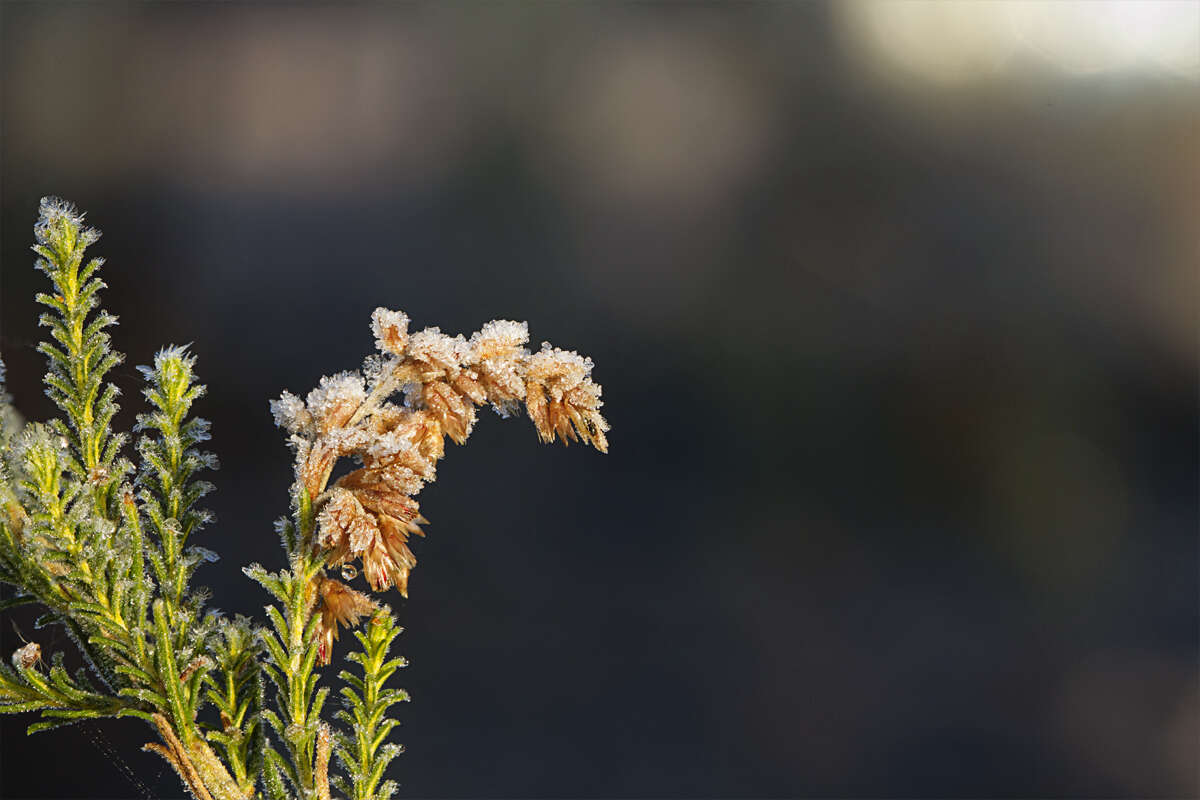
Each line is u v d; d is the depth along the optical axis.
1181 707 0.70
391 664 0.24
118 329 1.12
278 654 0.23
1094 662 0.76
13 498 0.24
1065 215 1.47
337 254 1.35
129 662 0.23
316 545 0.23
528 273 1.40
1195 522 0.99
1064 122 1.63
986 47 1.72
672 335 1.30
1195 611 0.85
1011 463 1.11
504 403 0.24
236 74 1.61
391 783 0.24
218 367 1.04
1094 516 1.01
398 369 0.24
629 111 1.66
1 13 1.49
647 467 1.09
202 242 1.31
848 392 1.20
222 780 0.23
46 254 0.24
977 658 0.77
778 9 1.77
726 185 1.56
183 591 0.24
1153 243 1.43
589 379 0.24
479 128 1.62
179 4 1.63
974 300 1.37
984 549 0.97
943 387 1.23
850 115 1.65
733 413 1.19
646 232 1.48
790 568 0.91
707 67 1.74
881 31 1.75
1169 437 1.17
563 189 1.55
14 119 1.36
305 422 0.23
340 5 1.73
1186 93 1.61
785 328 1.31
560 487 1.03
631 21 1.79
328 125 1.62
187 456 0.24
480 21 1.75
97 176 1.37
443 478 1.05
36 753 0.51
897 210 1.50
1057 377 1.26
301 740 0.23
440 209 1.50
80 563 0.23
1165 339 1.31
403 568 0.23
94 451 0.24
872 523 0.99
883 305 1.35
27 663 0.23
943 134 1.64
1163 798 0.60
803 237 1.47
